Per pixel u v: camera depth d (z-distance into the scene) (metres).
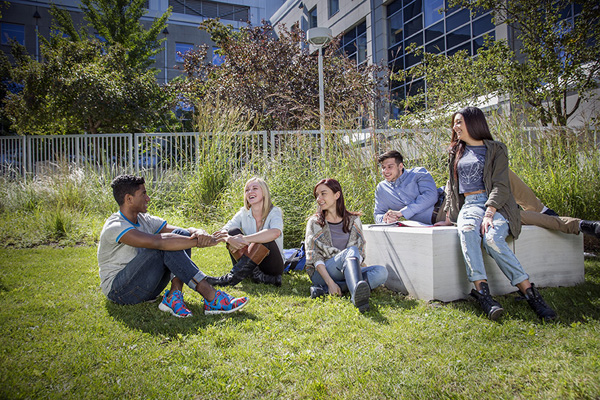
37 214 5.82
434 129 5.10
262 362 1.61
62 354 1.67
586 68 6.37
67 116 10.24
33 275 3.20
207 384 1.44
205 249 4.53
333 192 2.84
